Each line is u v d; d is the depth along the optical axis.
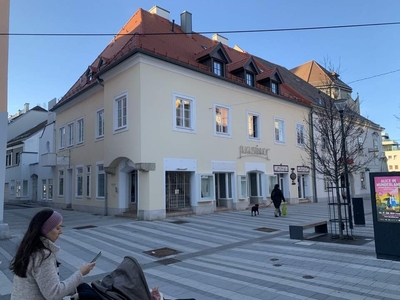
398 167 71.31
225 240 10.43
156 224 13.52
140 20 19.30
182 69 16.84
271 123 22.88
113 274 3.11
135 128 15.10
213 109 18.50
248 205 20.30
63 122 24.09
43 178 27.64
